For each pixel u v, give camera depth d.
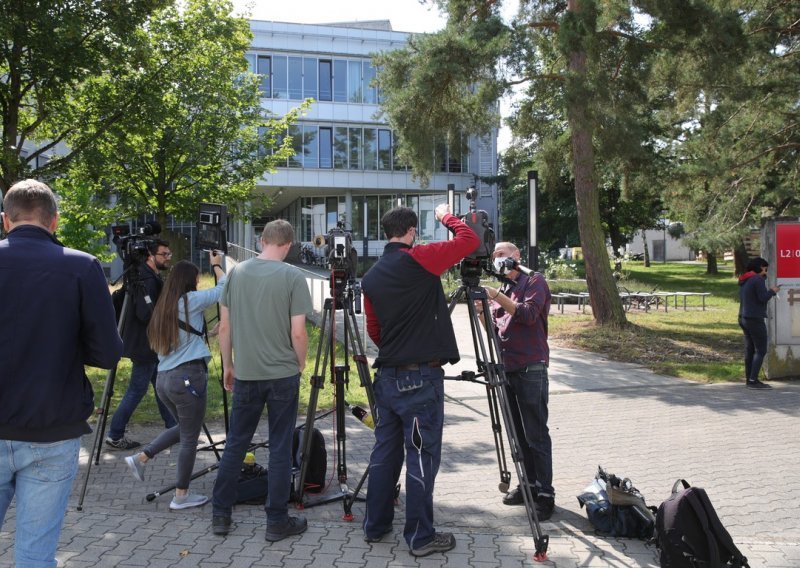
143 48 12.82
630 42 13.77
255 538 4.31
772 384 10.03
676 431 7.25
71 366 2.81
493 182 45.28
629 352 12.91
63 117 14.66
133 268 5.95
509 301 4.59
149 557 3.98
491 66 14.25
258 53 41.84
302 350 4.32
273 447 4.30
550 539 4.37
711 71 13.70
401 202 44.69
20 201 2.86
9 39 10.55
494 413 5.02
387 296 4.04
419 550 4.04
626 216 40.50
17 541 2.72
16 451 2.68
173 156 19.86
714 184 20.42
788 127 20.11
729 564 3.80
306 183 42.84
